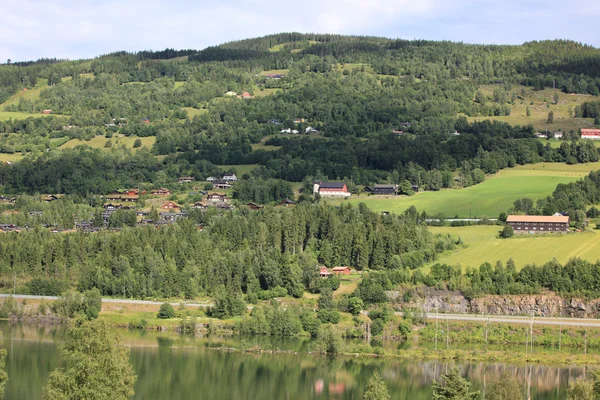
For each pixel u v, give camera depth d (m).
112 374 173.38
